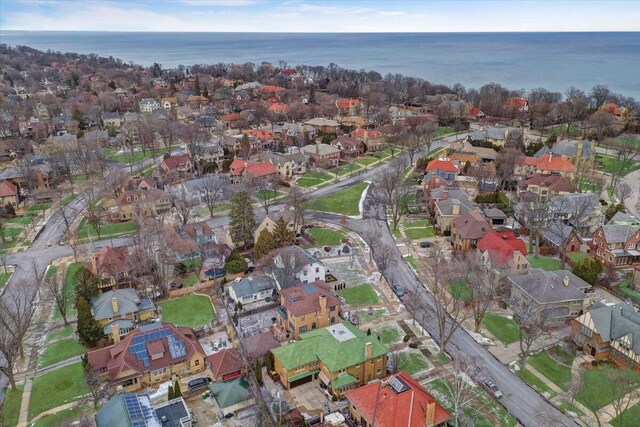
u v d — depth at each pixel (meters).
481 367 77.81
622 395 64.94
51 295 99.38
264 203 144.88
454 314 92.69
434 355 81.12
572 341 83.12
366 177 173.75
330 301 87.06
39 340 86.81
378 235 123.88
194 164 178.75
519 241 109.31
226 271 104.56
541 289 90.00
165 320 91.56
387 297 99.12
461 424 65.06
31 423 67.31
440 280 94.62
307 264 100.38
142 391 73.44
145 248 103.81
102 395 68.62
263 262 103.00
